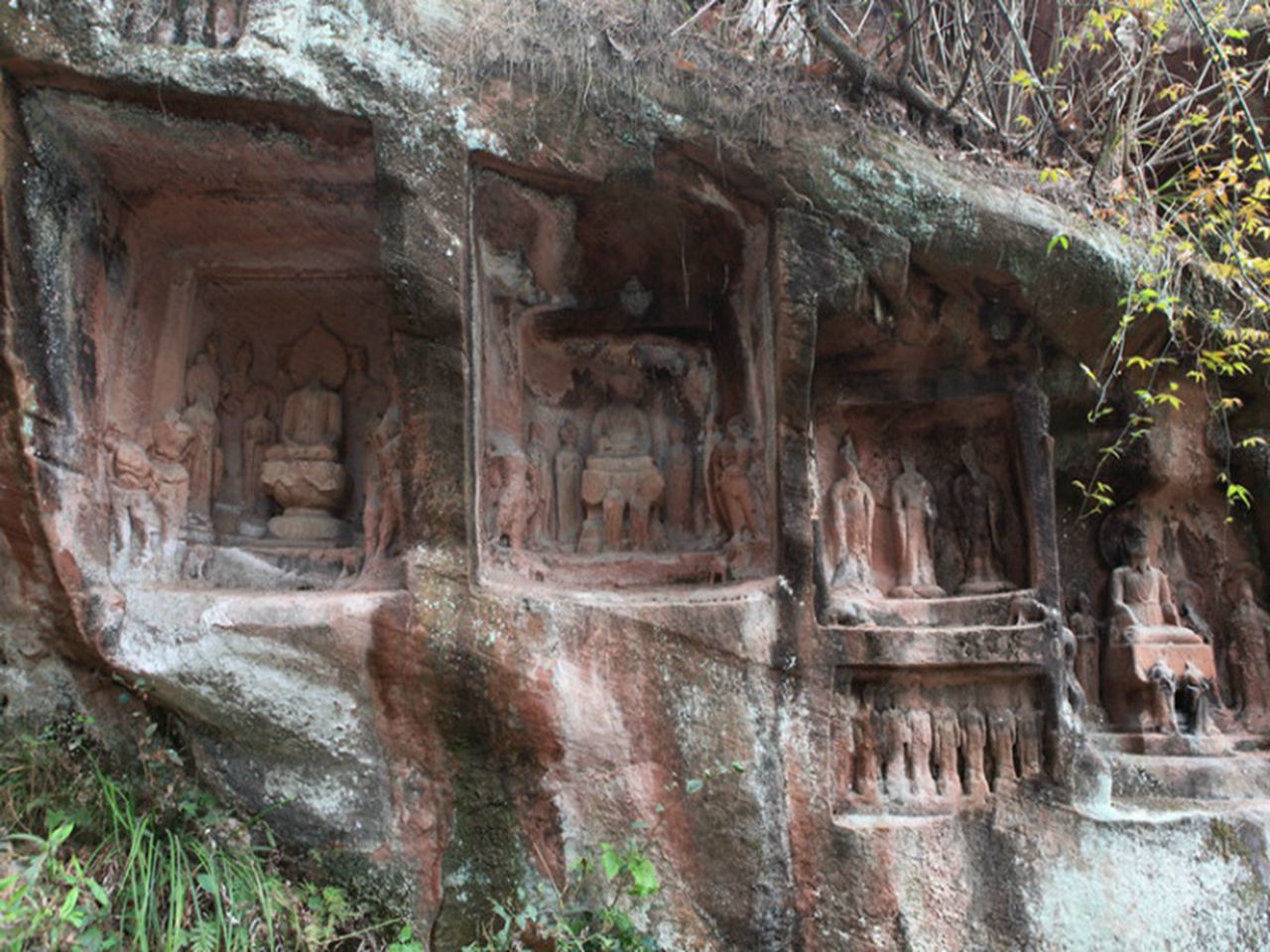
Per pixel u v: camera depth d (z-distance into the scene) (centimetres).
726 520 446
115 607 390
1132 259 440
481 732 385
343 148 385
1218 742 462
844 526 446
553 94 390
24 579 387
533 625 385
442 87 380
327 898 374
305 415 477
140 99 369
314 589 440
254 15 372
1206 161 547
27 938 308
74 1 359
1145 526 494
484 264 428
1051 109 491
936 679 416
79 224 396
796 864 384
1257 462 485
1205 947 392
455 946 379
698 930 379
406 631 381
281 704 385
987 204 417
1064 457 486
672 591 426
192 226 431
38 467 373
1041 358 456
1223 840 405
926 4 428
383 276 383
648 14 404
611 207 416
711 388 469
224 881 356
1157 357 467
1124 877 396
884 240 408
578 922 377
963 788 409
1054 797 405
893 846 389
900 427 471
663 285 451
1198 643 475
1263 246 521
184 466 444
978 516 461
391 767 388
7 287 364
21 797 368
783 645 396
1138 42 520
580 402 481
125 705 396
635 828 375
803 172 402
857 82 427
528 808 386
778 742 391
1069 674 434
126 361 429
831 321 420
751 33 440
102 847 356
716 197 409
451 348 389
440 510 389
